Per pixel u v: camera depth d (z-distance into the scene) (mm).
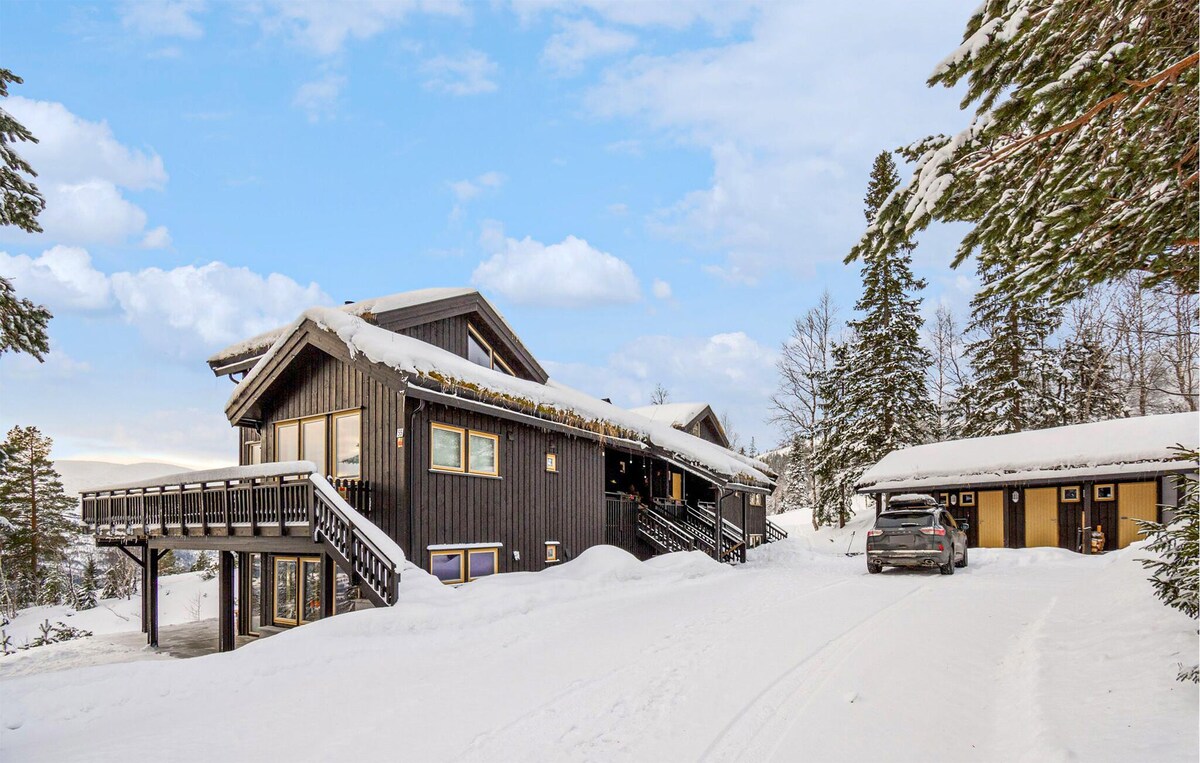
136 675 7484
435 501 14461
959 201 5316
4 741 5957
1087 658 6812
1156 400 32312
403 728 5801
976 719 5547
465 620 10617
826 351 39031
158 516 15547
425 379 13688
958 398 39656
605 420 20094
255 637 15930
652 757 4906
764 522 33781
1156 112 4742
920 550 16188
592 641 9031
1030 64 4723
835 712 5664
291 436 16266
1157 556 11984
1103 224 5324
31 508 36156
